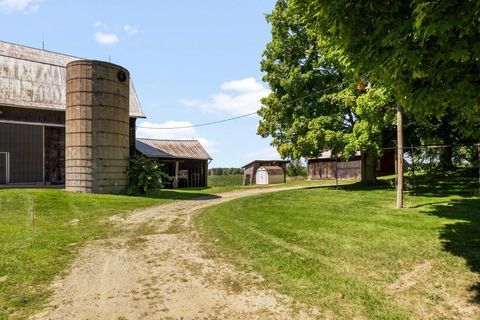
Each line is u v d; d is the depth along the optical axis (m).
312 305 5.10
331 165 43.41
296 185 35.00
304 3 5.76
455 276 5.90
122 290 5.77
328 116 21.84
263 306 5.11
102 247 8.72
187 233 10.41
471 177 22.02
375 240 8.22
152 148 32.84
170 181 33.16
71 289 5.80
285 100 24.27
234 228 10.49
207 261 7.42
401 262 6.72
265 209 14.18
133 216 13.75
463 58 4.05
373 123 17.94
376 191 19.41
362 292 5.47
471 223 9.41
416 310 4.84
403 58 4.43
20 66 26.91
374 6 4.88
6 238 9.12
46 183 25.52
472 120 5.51
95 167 20.59
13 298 5.36
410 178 23.05
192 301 5.31
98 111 20.70
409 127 21.77
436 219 10.20
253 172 46.03
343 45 5.50
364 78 8.95
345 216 11.50
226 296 5.50
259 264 7.05
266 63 25.78
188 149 36.00
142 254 8.04
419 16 3.70
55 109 25.17
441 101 4.90
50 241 9.05
